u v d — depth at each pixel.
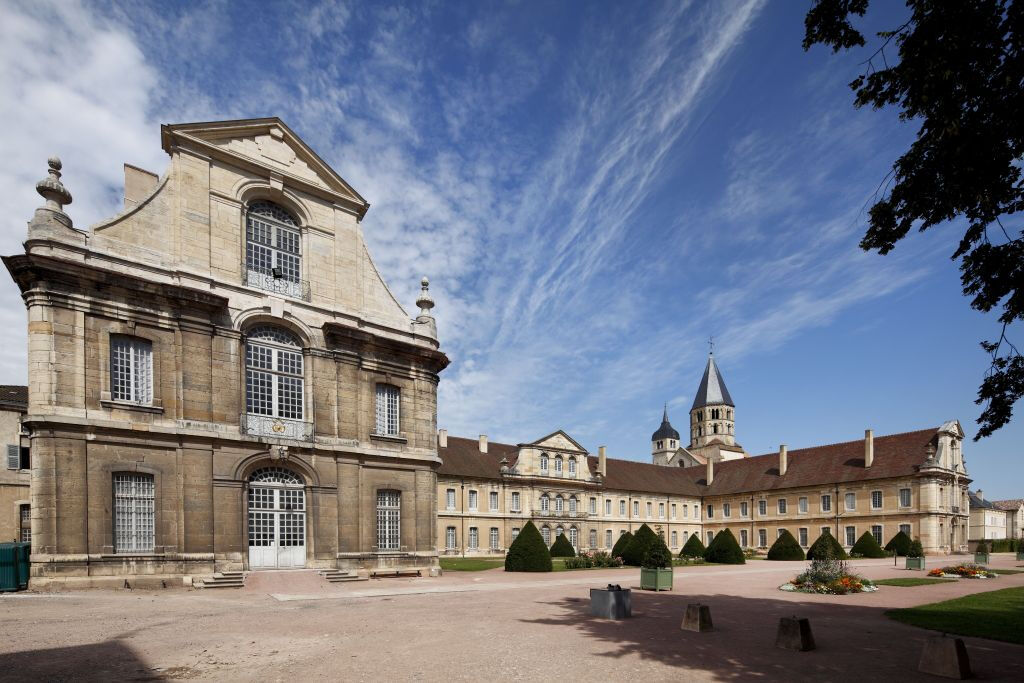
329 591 17.50
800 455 61.59
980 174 7.21
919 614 13.80
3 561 15.91
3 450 26.89
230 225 20.77
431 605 14.86
